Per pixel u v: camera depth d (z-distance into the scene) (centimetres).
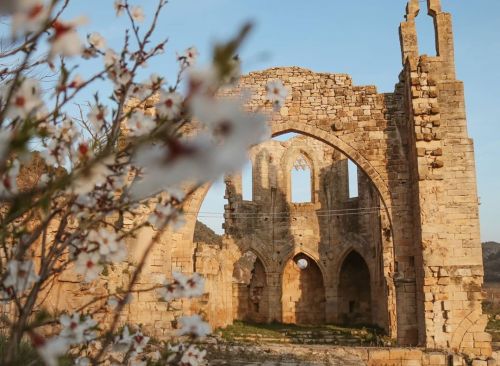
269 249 4472
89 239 566
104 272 2258
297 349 2314
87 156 495
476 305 2384
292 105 2811
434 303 2397
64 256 1587
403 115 2759
